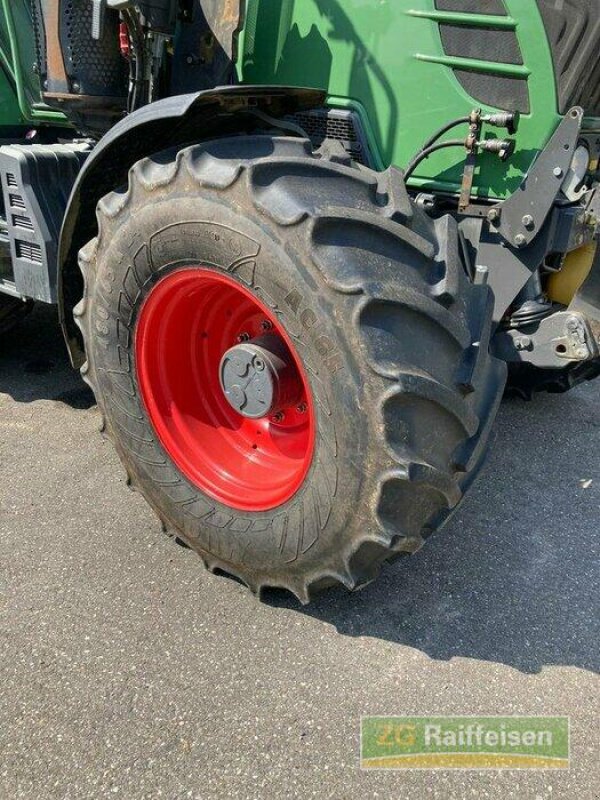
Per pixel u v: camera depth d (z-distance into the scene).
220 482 2.15
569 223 2.28
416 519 1.76
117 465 2.85
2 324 3.63
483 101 2.22
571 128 2.07
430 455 1.70
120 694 1.81
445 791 1.60
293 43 2.42
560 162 2.11
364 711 1.79
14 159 2.68
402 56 2.26
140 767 1.62
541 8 2.07
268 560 2.00
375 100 2.35
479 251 2.34
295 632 2.04
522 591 2.26
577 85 2.19
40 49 2.63
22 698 1.78
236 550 2.08
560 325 2.42
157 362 2.20
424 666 1.94
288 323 1.71
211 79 2.47
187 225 1.82
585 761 1.68
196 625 2.04
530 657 1.99
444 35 2.20
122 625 2.03
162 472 2.24
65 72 2.50
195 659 1.93
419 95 2.28
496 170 2.28
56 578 2.20
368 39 2.30
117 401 2.27
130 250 2.00
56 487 2.68
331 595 2.19
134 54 2.43
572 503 2.77
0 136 3.42
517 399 3.69
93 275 2.15
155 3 2.27
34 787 1.57
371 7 2.26
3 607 2.07
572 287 2.71
